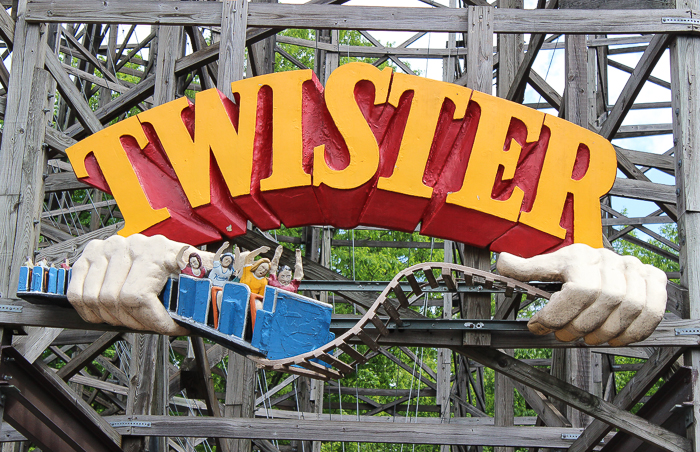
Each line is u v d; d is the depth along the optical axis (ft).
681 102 20.83
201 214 20.30
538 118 20.04
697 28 21.08
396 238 64.44
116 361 43.24
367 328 19.80
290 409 47.88
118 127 20.97
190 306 18.60
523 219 19.51
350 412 56.95
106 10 22.27
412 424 23.68
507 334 19.72
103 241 19.33
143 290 18.47
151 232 20.29
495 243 19.80
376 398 60.34
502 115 20.08
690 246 19.90
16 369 20.58
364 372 58.44
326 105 20.26
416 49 45.21
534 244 19.66
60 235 33.94
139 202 20.42
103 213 45.44
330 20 21.91
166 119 20.83
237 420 23.45
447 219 19.90
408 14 21.81
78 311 19.04
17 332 20.97
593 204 19.61
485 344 19.51
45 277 19.43
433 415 54.34
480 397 44.57
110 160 20.77
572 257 18.15
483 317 19.92
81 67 45.42
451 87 20.27
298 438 23.31
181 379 25.07
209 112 20.66
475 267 20.15
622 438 22.61
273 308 18.47
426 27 21.72
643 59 23.77
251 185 20.12
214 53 26.21
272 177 19.97
